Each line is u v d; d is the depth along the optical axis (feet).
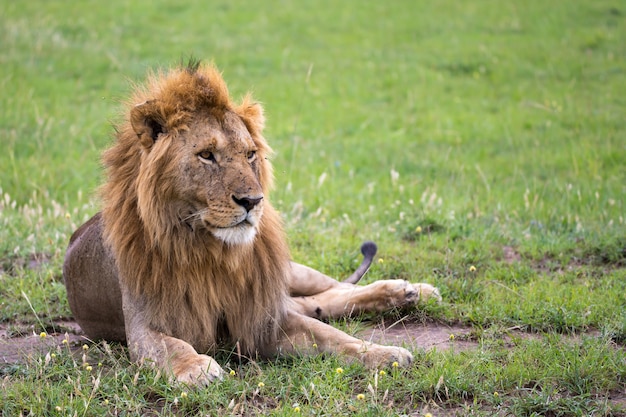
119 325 30.27
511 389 24.73
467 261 38.24
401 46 104.99
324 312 32.12
